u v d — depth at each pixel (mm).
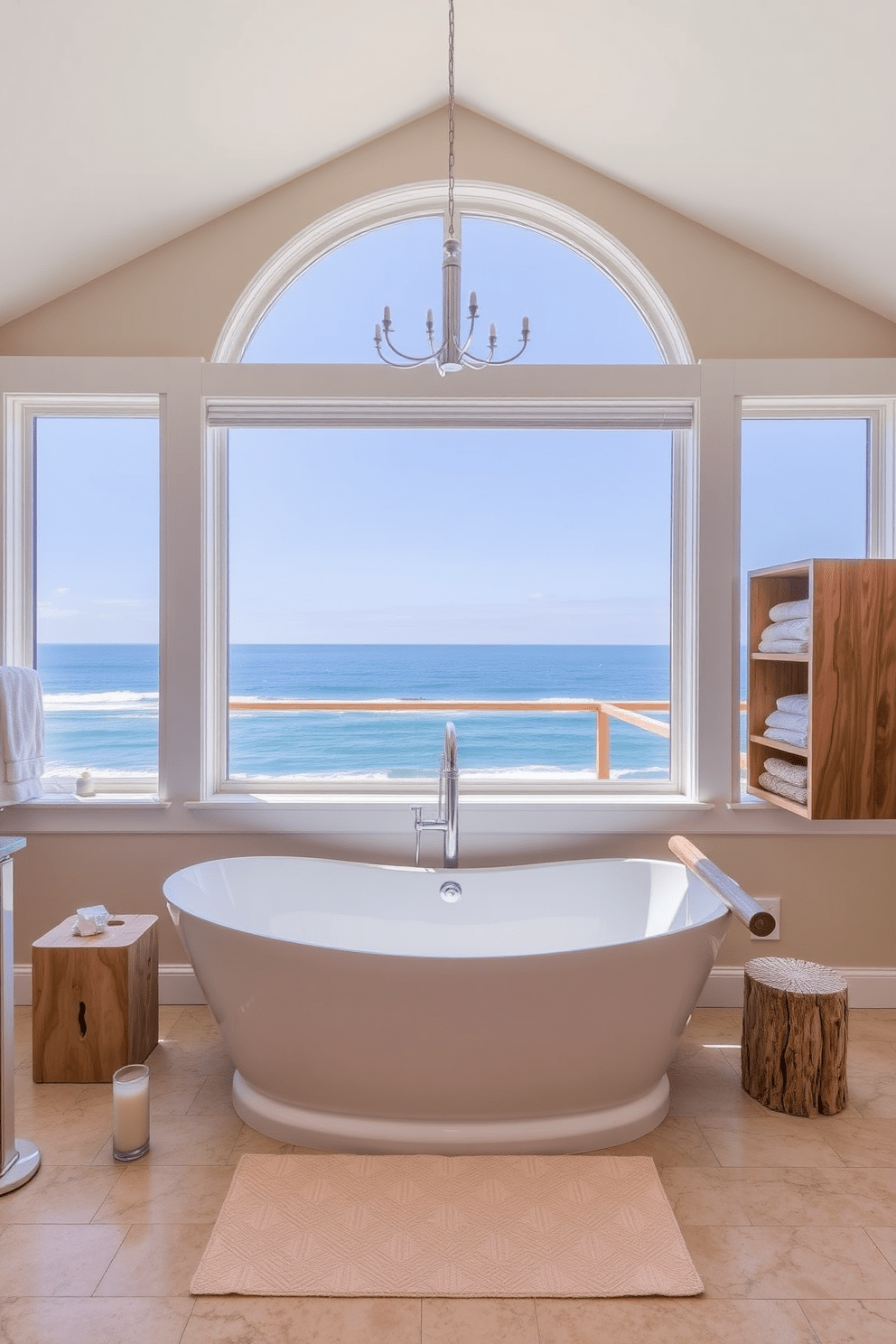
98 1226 1589
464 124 2684
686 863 2254
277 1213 1610
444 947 2471
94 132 2141
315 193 2662
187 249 2650
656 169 2535
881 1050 2346
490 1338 1334
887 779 2279
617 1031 1803
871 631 2275
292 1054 1828
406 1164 1772
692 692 2666
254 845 2635
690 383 2586
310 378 2578
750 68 2080
